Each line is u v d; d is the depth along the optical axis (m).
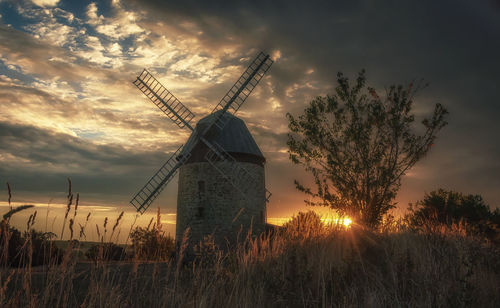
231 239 22.11
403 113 16.02
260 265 6.00
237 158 24.11
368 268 5.70
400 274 5.35
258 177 24.84
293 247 6.46
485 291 4.89
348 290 5.00
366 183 15.84
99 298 4.05
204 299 4.41
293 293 4.89
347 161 16.19
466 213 17.45
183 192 24.23
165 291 4.74
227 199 23.03
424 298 4.61
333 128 16.73
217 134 24.38
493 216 18.34
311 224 7.80
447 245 6.66
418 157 15.61
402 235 7.69
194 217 23.06
